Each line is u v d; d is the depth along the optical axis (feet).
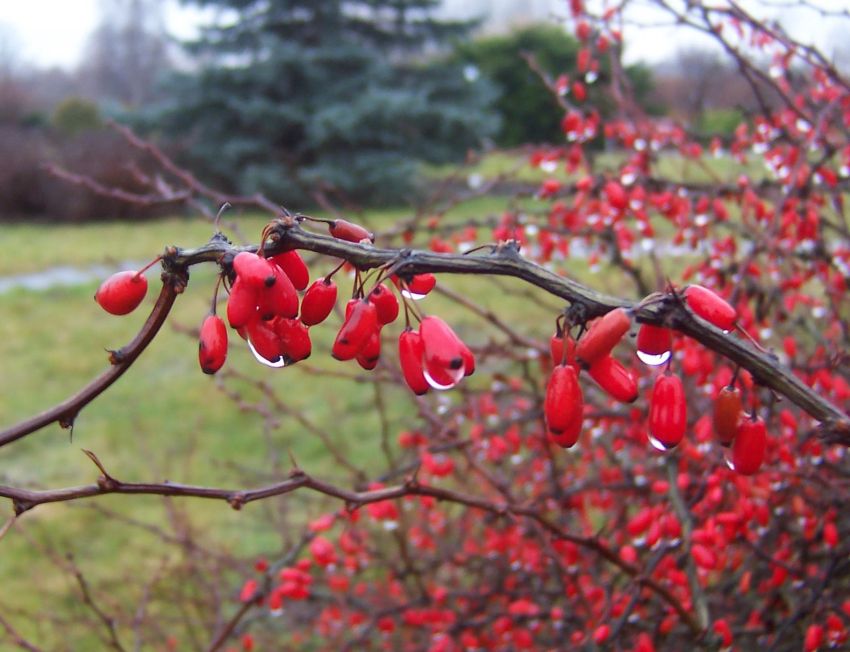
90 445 18.60
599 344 3.46
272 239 3.70
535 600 9.62
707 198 9.23
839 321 8.71
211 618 11.51
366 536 10.61
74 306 30.53
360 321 3.67
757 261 10.12
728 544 7.36
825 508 7.74
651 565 6.98
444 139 51.83
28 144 56.13
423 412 8.98
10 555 13.98
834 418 3.62
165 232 47.29
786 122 9.28
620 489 8.95
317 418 18.79
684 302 3.65
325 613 10.36
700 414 8.47
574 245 10.36
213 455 17.58
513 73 55.72
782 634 6.91
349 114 47.06
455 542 10.98
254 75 48.85
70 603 12.46
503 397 11.26
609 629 7.13
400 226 9.98
